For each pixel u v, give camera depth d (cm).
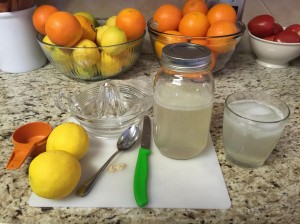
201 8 72
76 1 80
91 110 60
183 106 44
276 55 76
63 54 65
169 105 44
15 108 62
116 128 53
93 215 39
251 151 44
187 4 73
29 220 38
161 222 38
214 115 60
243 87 71
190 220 38
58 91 69
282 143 52
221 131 55
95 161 47
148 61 84
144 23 70
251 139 43
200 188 42
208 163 47
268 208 40
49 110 61
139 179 43
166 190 42
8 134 54
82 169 45
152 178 44
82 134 45
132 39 70
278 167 46
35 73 77
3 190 42
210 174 45
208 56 41
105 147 51
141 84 66
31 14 72
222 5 69
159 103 46
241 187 43
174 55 40
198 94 46
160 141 47
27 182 43
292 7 81
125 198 41
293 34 73
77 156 45
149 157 48
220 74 78
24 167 46
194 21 66
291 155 49
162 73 46
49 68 80
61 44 63
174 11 69
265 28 75
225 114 45
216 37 65
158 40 70
